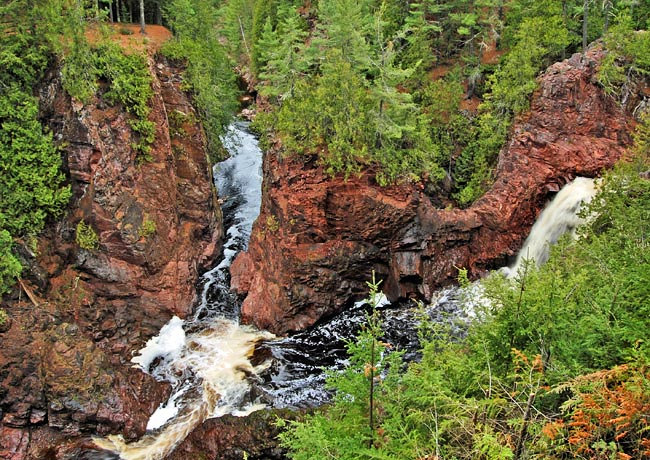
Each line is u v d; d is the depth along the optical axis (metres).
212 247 32.47
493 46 39.84
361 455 8.50
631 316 10.01
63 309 24.47
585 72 30.56
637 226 14.73
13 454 19.12
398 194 27.69
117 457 19.70
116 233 26.06
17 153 24.59
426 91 34.66
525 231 30.16
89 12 26.52
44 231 25.42
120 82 26.81
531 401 7.48
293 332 27.12
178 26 36.91
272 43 39.88
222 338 26.78
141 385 22.38
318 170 27.20
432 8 36.56
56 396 20.20
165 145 29.66
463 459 8.08
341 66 26.50
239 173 44.06
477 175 32.97
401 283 28.61
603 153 29.17
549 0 34.31
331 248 27.55
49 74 26.16
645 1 36.44
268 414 20.11
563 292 10.16
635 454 7.29
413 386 9.77
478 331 11.51
